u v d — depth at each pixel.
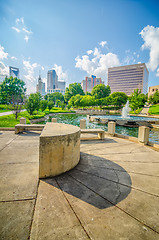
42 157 2.93
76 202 2.32
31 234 1.69
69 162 3.42
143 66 111.19
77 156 3.83
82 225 1.87
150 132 18.44
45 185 2.75
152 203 2.40
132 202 2.40
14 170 3.30
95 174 3.35
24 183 2.77
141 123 22.75
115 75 123.25
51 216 1.99
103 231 1.80
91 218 2.00
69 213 2.07
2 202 2.20
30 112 25.77
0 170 3.28
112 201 2.40
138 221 1.99
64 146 3.19
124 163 4.13
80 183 2.91
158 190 2.79
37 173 3.20
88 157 4.50
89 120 30.09
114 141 6.82
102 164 3.98
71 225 1.86
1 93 46.06
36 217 1.96
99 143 6.37
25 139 6.23
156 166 3.99
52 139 2.97
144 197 2.55
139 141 6.49
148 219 2.04
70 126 4.75
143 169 3.77
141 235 1.76
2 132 7.73
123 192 2.68
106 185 2.89
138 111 53.06
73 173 3.33
